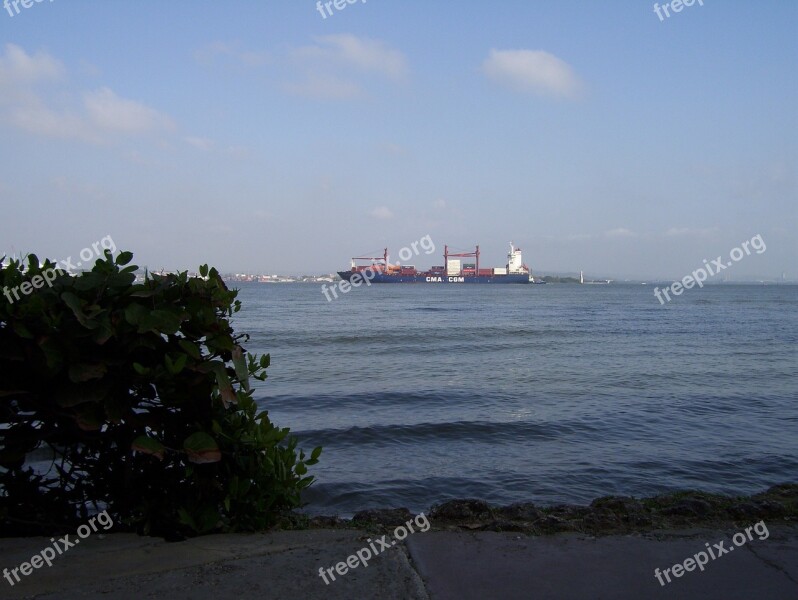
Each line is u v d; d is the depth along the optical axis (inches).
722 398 518.3
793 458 325.4
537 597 109.4
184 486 141.4
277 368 719.7
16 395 127.3
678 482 288.4
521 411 461.7
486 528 145.6
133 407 138.4
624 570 120.8
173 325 127.6
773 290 7057.1
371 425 410.6
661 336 1226.0
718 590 112.6
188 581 114.0
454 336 1182.9
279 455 145.4
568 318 1843.0
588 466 314.2
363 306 2500.0
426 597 108.7
